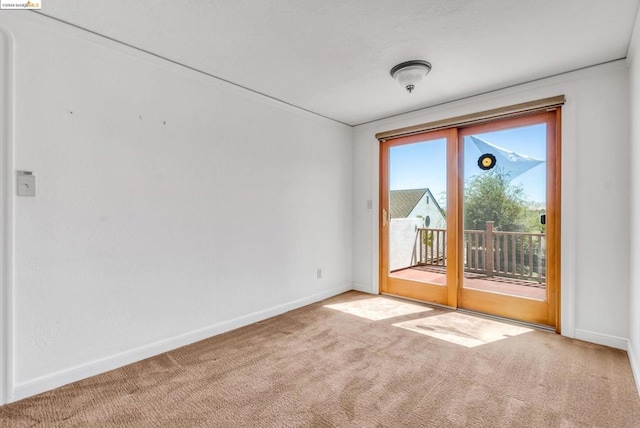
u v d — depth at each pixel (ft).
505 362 7.45
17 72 5.98
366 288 13.87
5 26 5.84
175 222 8.34
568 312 8.84
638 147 6.73
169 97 8.21
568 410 5.66
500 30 6.80
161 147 8.06
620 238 8.07
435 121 11.43
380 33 6.95
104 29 6.77
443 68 8.57
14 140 5.95
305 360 7.63
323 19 6.43
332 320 10.40
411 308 11.61
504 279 10.37
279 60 8.18
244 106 9.97
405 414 5.60
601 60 8.12
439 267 11.85
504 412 5.63
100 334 7.06
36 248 6.22
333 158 13.30
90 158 6.91
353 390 6.35
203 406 5.85
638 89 6.68
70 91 6.63
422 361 7.54
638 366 6.52
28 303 6.13
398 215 12.98
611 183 8.18
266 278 10.66
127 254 7.48
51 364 6.40
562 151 8.87
